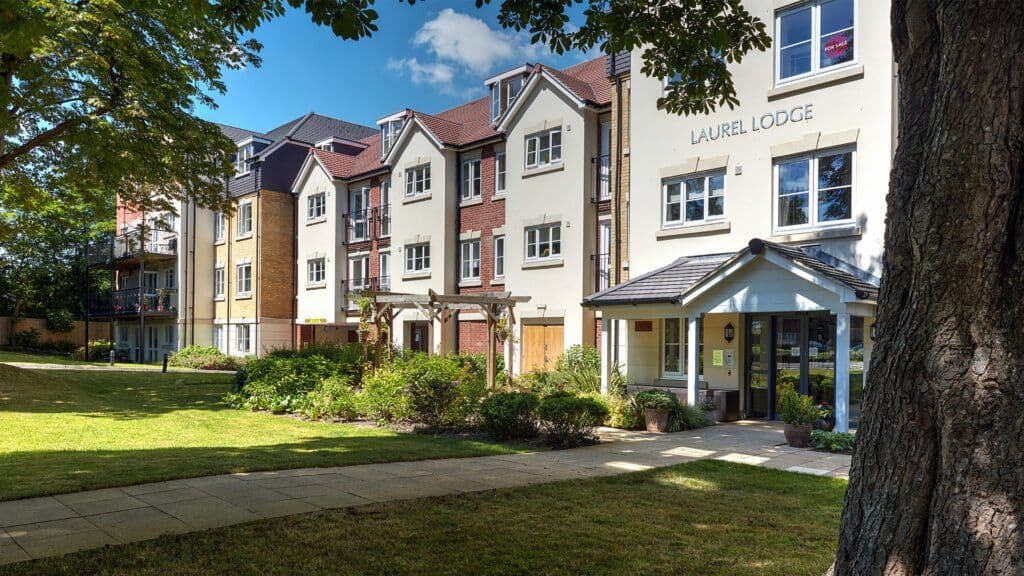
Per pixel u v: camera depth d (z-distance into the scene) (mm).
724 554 4992
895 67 12000
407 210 24375
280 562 4578
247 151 32562
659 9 6918
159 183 16656
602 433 11672
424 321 23734
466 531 5398
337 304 27859
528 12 7031
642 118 15836
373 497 6449
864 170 12320
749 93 13961
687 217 15094
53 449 9055
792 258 11211
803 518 6047
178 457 8406
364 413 13125
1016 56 2914
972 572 2830
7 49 6383
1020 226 2918
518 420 10477
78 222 31266
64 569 4312
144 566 4430
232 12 7004
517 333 20031
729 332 14258
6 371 16891
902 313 3266
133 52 13930
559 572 4566
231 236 32625
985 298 2924
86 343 34594
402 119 26297
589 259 18344
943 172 3021
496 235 21328
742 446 10297
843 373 10719
